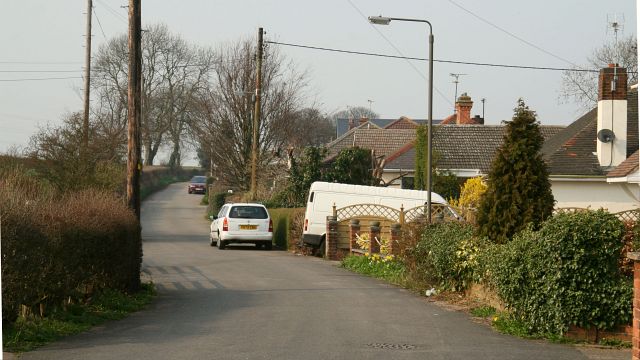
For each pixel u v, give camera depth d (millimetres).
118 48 67812
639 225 9625
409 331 11328
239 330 11180
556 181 26062
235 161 46062
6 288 9109
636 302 8289
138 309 13500
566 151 27250
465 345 10289
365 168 36125
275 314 12914
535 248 11141
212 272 20875
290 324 11797
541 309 11031
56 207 11727
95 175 29375
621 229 10906
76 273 11812
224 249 30406
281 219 32500
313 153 37844
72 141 29250
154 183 79188
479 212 14352
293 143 44375
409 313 13211
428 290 15789
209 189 61031
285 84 48469
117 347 9727
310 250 28234
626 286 10672
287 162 41094
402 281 17719
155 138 78625
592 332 10773
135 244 15414
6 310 9406
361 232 25594
